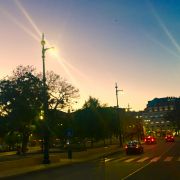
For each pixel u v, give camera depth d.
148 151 53.50
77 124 63.75
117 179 20.06
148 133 188.00
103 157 44.44
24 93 42.03
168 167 27.33
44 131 35.50
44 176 24.34
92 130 64.50
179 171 24.00
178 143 87.44
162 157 39.38
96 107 67.56
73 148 62.66
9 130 42.34
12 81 43.00
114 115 74.62
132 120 114.31
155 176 21.19
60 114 49.94
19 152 48.97
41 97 42.47
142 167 28.05
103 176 21.97
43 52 35.31
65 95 48.62
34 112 41.69
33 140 84.81
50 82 47.62
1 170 28.25
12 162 30.11
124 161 35.81
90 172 25.36
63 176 23.42
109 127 71.12
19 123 41.31
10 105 42.00
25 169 29.28
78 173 25.06
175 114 162.50
